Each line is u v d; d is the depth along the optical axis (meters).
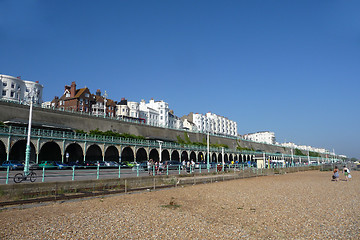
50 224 13.61
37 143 48.72
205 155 90.69
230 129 189.38
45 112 61.44
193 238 12.02
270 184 37.22
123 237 11.91
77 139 55.22
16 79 87.31
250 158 117.75
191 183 34.94
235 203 21.50
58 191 22.06
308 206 20.30
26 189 19.98
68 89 103.94
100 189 25.31
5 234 11.83
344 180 43.88
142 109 127.31
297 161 150.88
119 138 68.81
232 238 12.16
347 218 16.27
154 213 16.98
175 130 99.31
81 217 15.30
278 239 12.13
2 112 53.56
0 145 50.78
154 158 78.88
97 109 102.62
